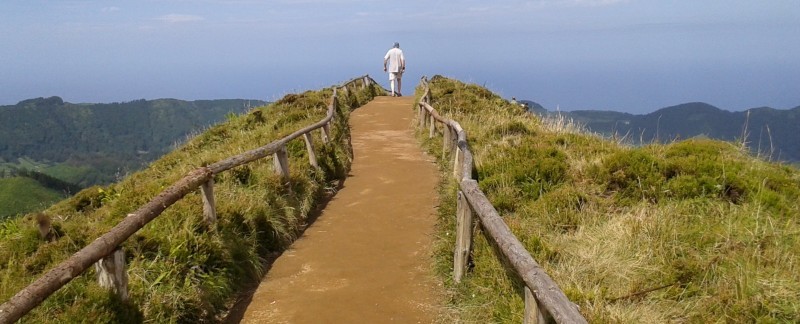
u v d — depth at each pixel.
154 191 7.00
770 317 4.04
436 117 11.91
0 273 4.94
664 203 6.57
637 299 4.41
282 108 17.05
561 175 7.61
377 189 9.84
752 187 6.60
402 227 7.66
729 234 5.38
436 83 22.97
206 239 5.50
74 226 5.98
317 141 10.80
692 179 6.89
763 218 5.85
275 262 6.48
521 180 7.60
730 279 4.55
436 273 5.89
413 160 12.31
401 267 6.20
